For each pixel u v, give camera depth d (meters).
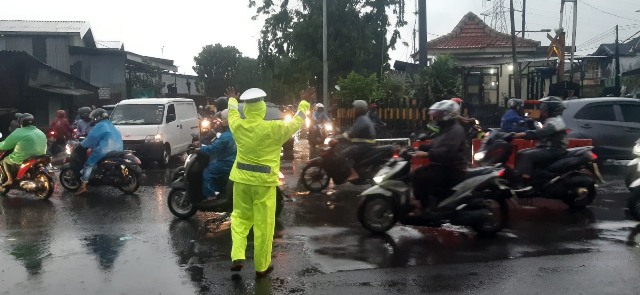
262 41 35.59
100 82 34.81
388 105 18.72
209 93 59.91
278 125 5.57
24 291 5.33
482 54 29.47
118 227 7.95
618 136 12.73
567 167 8.52
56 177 13.36
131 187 10.80
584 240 6.93
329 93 34.34
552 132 8.50
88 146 10.64
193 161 7.97
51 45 34.16
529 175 8.61
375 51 35.44
